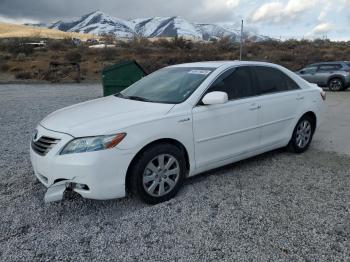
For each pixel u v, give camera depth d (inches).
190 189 180.7
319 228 142.9
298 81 238.8
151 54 1803.6
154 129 158.6
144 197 160.2
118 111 167.3
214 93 174.4
